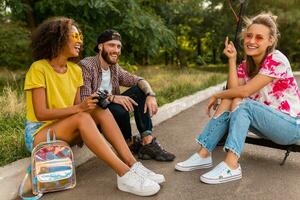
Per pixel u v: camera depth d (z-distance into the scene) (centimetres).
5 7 848
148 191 295
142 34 893
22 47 997
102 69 374
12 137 396
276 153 397
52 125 308
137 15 883
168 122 574
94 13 830
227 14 1822
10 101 563
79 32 317
